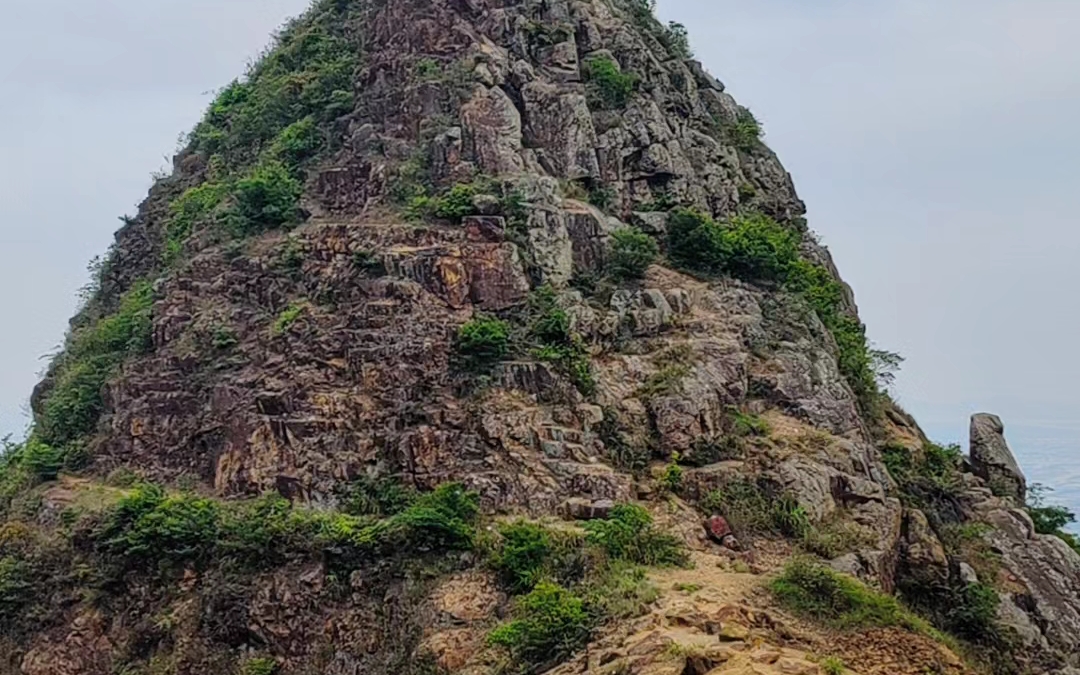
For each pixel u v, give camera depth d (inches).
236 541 1847.9
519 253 2183.8
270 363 2159.2
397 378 2016.5
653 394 2032.5
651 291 2231.8
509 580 1649.9
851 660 1346.0
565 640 1437.0
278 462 2011.6
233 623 1792.6
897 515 1964.8
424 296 2106.3
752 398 2130.9
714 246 2397.9
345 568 1770.4
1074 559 2181.3
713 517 1829.5
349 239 2256.4
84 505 2155.5
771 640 1349.7
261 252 2406.5
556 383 2004.2
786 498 1878.7
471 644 1556.3
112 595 1929.1
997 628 1870.1
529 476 1863.9
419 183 2388.0
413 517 1749.5
